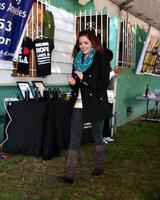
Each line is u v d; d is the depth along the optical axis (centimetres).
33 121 541
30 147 545
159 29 1099
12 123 555
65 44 754
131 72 980
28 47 635
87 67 423
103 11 748
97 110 421
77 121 428
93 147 634
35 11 648
